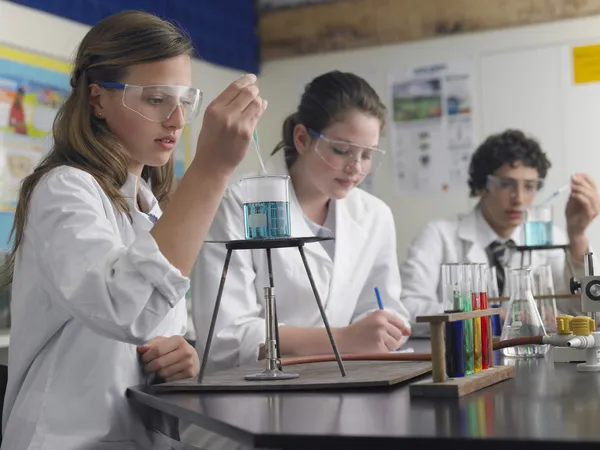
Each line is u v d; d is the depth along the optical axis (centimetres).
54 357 171
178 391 159
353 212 269
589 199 325
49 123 351
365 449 110
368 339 211
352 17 482
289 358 194
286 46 496
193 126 440
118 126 176
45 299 171
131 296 149
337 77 250
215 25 461
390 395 145
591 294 181
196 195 157
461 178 464
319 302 162
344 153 246
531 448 103
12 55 335
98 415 166
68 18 364
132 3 402
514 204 360
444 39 466
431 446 107
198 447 138
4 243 325
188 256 156
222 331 226
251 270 242
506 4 454
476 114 461
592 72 439
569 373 168
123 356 170
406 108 474
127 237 177
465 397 139
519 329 198
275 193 163
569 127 444
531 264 307
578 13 441
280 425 120
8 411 179
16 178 334
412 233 475
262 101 160
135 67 175
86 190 165
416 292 367
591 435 104
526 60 451
